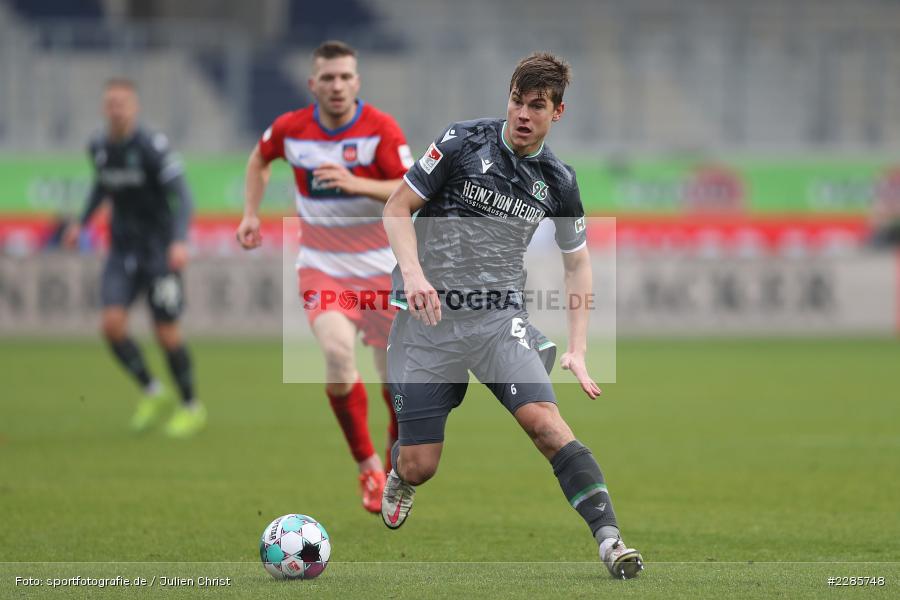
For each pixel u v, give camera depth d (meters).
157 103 87.38
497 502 26.22
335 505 25.72
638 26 99.50
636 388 52.19
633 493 27.17
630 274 78.31
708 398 48.34
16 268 74.62
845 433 37.78
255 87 88.62
